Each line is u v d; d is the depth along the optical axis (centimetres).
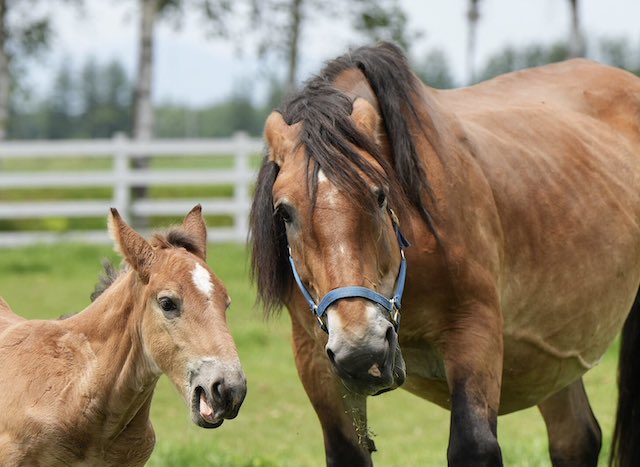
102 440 832
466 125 897
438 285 793
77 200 3362
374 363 677
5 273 2478
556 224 902
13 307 2083
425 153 815
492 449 764
